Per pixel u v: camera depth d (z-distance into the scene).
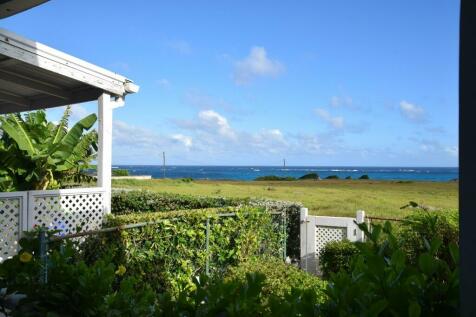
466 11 1.25
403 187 31.03
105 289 2.18
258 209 8.19
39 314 2.23
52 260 2.44
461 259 1.24
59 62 7.29
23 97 9.48
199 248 6.97
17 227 7.22
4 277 2.46
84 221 8.05
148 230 6.23
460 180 1.24
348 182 42.56
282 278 5.49
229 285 1.75
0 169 8.91
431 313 1.42
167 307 1.82
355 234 8.78
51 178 9.77
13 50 6.59
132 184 24.52
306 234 9.25
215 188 25.23
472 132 1.22
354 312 1.43
